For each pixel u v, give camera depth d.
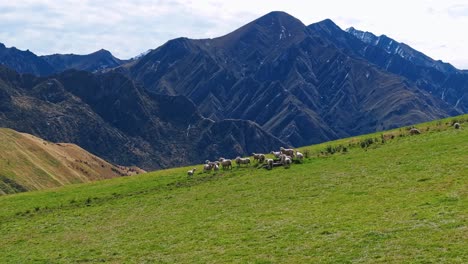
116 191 68.56
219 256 33.09
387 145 68.75
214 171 74.56
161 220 47.66
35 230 51.16
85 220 53.19
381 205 39.34
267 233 37.00
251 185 58.28
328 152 72.62
